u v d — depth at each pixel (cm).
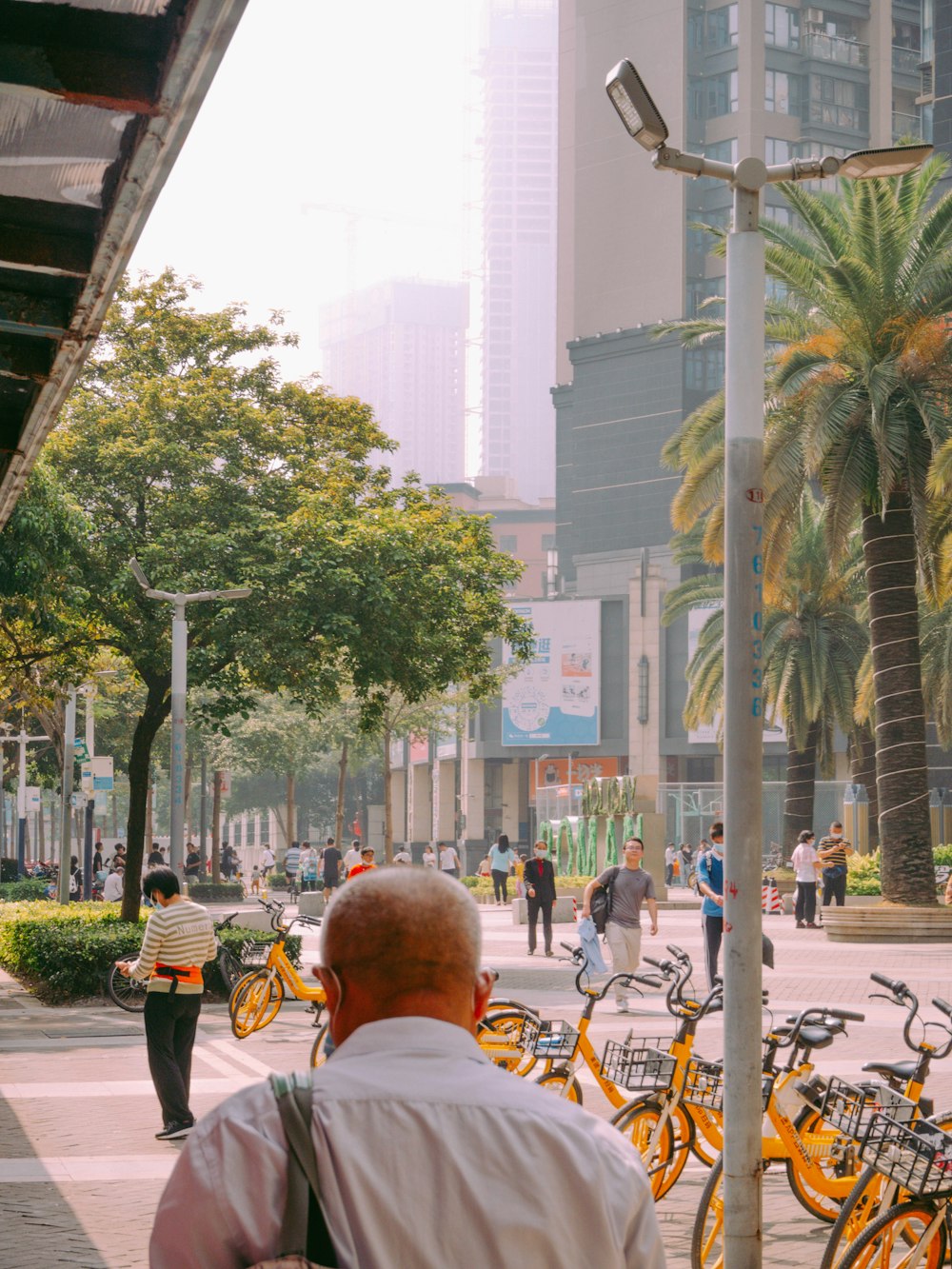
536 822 6056
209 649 2284
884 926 2828
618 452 10250
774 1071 741
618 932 1711
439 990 202
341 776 6600
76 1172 904
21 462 608
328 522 2233
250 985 1564
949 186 7038
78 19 369
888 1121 545
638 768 9131
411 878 207
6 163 421
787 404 2789
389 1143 184
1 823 4622
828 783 5297
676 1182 862
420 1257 180
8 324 493
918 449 2769
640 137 626
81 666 2605
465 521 2520
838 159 637
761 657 595
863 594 4597
